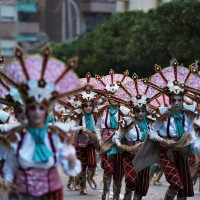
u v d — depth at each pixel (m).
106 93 22.06
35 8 114.44
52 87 12.26
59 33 124.81
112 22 64.56
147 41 48.91
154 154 17.62
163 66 48.66
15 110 15.77
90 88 12.48
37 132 12.20
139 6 74.81
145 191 18.11
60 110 23.66
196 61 45.56
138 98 18.22
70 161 12.27
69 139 12.32
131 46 50.81
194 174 22.67
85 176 22.55
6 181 12.23
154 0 70.81
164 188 24.75
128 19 63.97
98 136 21.27
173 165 17.03
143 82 17.83
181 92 17.16
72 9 128.25
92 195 22.42
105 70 31.09
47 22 121.69
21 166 12.20
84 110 21.91
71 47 77.75
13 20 106.44
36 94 12.18
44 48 12.23
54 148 12.30
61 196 12.45
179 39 45.34
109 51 63.19
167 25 46.03
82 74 38.88
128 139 18.44
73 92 12.43
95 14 130.00
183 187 17.16
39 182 12.19
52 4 121.69
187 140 16.84
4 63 14.86
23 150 12.17
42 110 12.23
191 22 44.81
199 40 45.00
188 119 17.16
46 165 12.20
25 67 12.27
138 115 18.27
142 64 49.88
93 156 22.25
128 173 18.03
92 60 65.00
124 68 31.67
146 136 17.38
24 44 97.50
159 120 17.12
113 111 21.27
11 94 15.59
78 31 119.12
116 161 19.59
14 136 12.16
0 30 102.25
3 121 17.31
